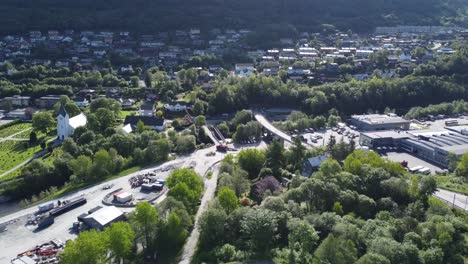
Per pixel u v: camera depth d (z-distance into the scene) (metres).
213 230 166.00
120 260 156.38
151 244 164.25
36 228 180.88
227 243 163.50
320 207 179.25
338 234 153.38
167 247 165.00
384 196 187.75
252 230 155.62
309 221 162.75
